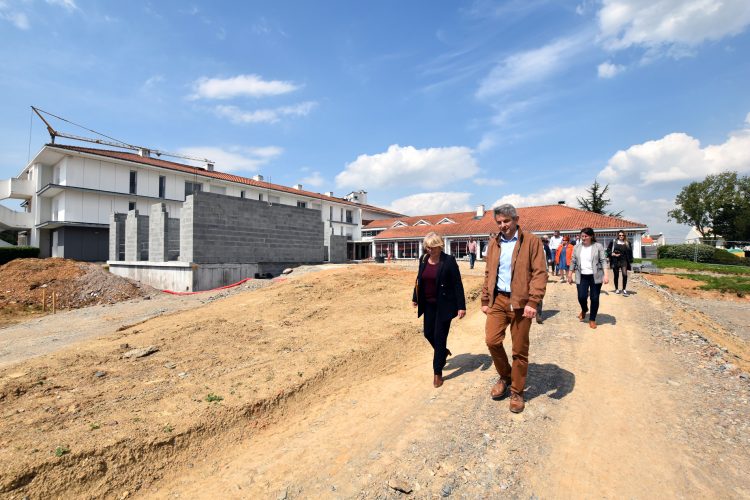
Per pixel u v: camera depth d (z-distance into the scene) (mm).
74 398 3951
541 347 5898
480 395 4223
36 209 28984
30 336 8359
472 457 3049
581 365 5078
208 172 35125
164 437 3174
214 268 14641
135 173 29422
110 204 27922
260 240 16641
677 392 4199
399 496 2629
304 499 2645
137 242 17828
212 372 4742
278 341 6066
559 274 14180
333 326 7070
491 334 3863
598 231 28281
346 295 9727
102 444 2965
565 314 8062
